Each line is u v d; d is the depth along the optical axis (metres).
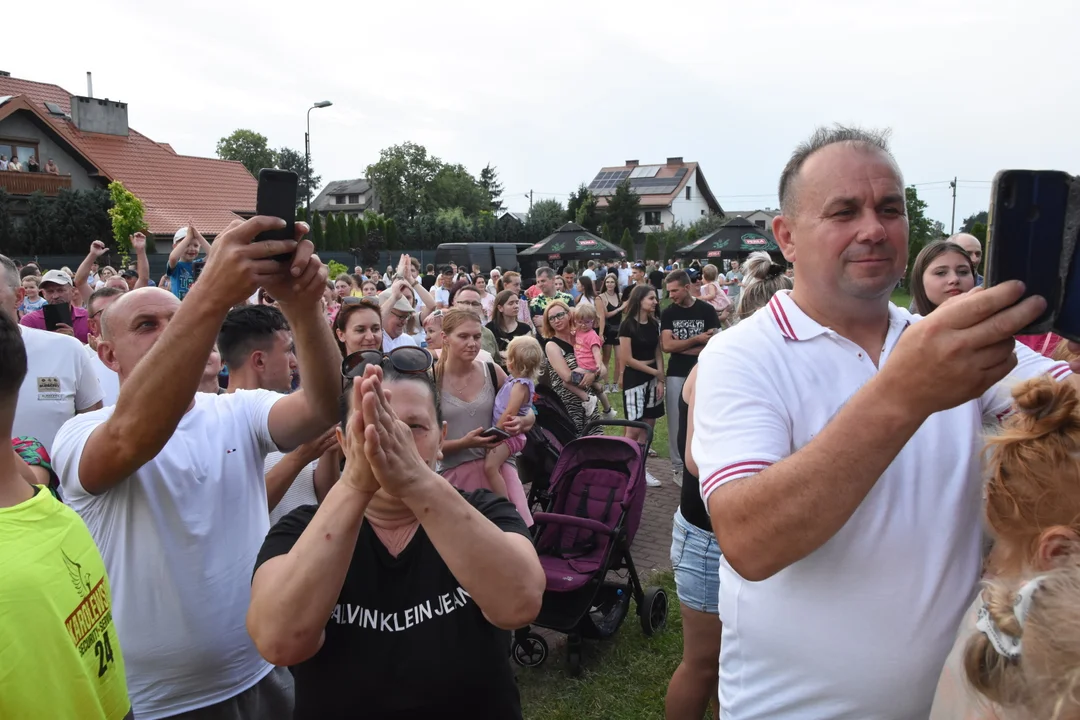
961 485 1.52
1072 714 0.88
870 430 1.14
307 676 1.64
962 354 1.03
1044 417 1.25
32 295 8.79
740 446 1.44
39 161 32.56
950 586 1.48
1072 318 1.00
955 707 1.16
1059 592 0.94
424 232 47.81
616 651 4.01
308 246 1.75
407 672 1.61
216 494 2.21
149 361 1.76
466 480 3.94
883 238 1.48
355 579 1.64
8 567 1.35
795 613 1.52
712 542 2.62
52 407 3.61
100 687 1.56
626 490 3.98
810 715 1.53
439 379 4.06
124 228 24.97
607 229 51.91
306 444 2.70
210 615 2.16
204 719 2.17
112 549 2.08
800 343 1.58
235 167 38.69
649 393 6.84
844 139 1.57
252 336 2.97
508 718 1.71
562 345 6.30
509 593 1.54
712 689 2.73
